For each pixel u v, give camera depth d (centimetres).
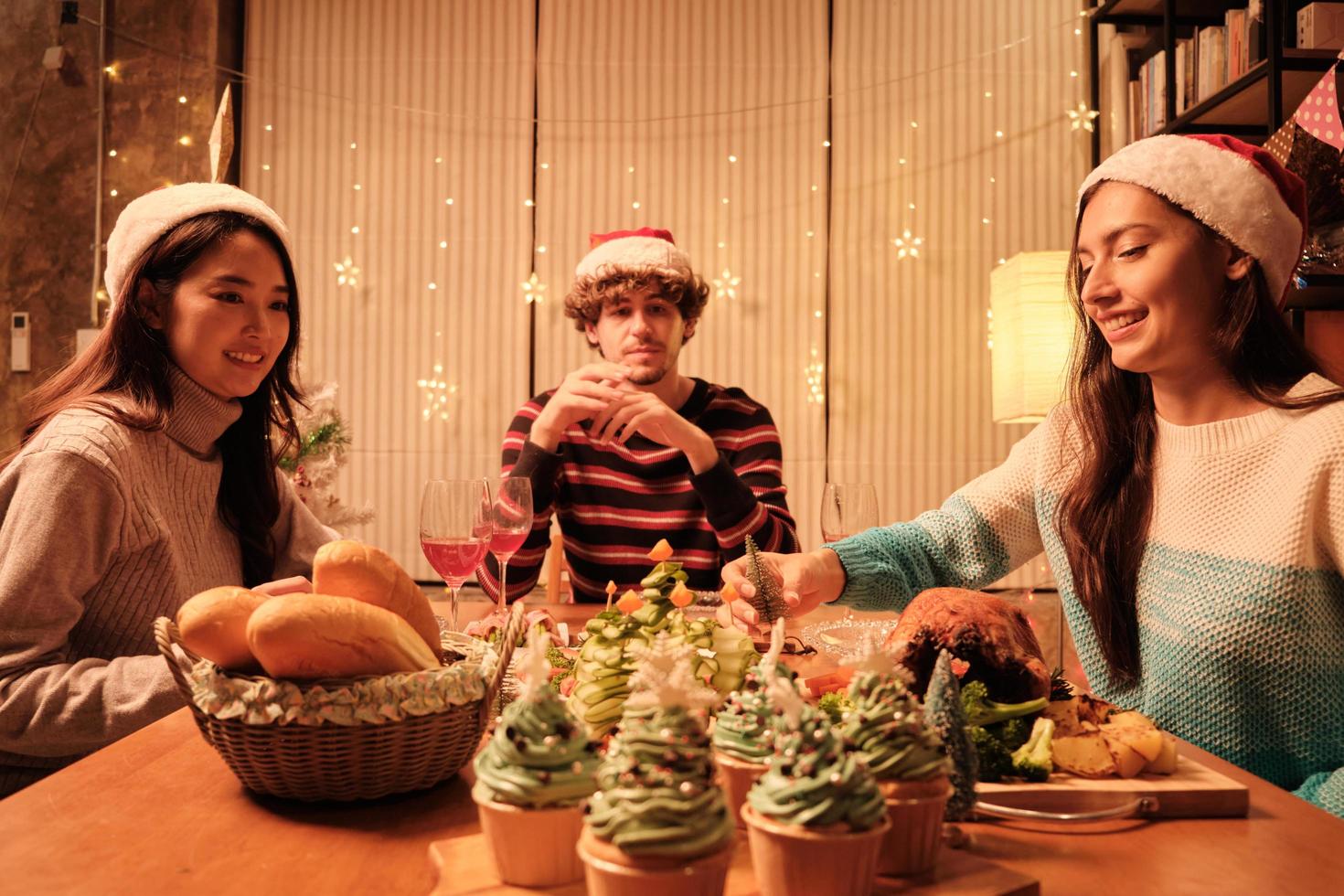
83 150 347
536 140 371
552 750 62
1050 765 79
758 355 371
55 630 122
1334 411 109
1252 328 116
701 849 53
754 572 125
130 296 140
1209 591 112
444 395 370
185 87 350
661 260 207
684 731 57
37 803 78
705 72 371
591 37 371
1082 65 369
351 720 75
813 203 371
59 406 139
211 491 149
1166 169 113
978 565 141
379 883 65
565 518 207
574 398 190
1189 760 86
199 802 79
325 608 75
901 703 65
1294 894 62
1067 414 140
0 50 345
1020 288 297
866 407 370
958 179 371
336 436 235
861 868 56
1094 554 123
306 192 367
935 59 371
